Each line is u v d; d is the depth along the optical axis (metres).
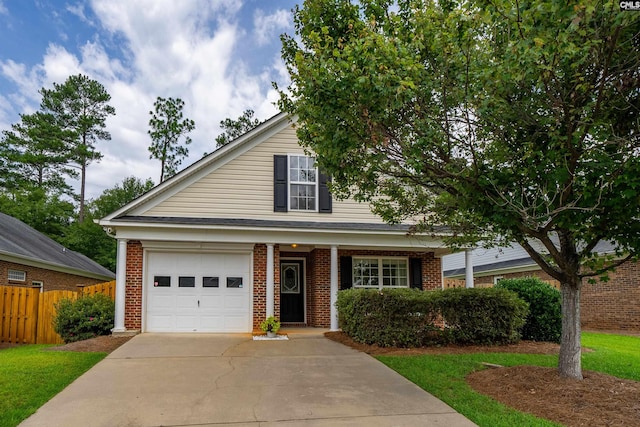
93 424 5.42
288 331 13.28
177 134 36.94
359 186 7.60
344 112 6.15
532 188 6.23
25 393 6.59
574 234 6.69
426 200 8.41
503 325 10.91
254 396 6.57
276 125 13.95
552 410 5.81
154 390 6.84
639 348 11.38
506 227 6.49
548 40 4.74
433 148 6.38
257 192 13.58
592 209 5.44
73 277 22.09
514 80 5.41
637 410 5.61
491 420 5.53
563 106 5.52
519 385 6.88
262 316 13.01
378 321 10.59
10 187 36.53
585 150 5.61
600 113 5.71
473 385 7.19
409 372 7.98
